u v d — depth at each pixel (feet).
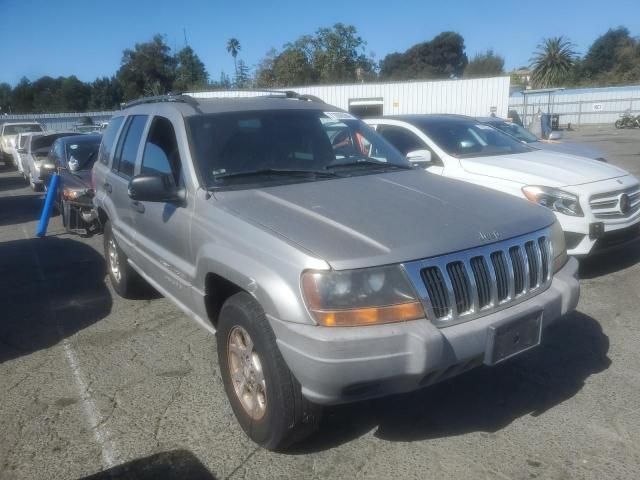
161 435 11.43
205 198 11.93
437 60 281.95
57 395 13.23
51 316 18.44
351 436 11.14
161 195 12.51
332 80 174.50
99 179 19.31
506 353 9.84
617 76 240.32
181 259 12.92
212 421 11.85
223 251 10.75
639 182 20.79
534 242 10.87
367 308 8.93
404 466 10.19
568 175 19.60
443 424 11.44
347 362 8.76
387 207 11.00
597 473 9.79
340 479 9.91
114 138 18.57
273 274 9.48
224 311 10.96
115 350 15.53
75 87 251.19
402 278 9.17
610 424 11.18
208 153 12.93
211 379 13.64
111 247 19.54
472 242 9.89
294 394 9.66
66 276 23.09
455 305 9.50
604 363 13.65
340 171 13.66
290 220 10.41
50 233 32.65
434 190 12.37
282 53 179.52
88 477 10.27
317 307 8.95
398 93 85.46
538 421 11.40
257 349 10.01
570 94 147.95
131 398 12.91
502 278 10.18
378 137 16.06
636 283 19.07
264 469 10.25
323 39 177.47
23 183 61.11
